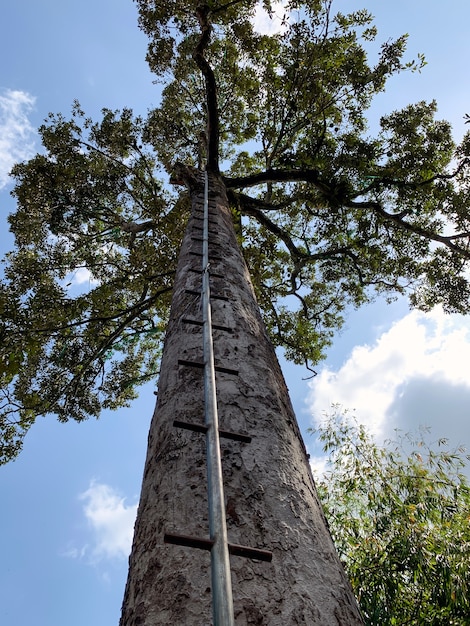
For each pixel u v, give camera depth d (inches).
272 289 418.9
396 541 184.9
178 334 112.7
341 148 351.3
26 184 370.6
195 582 52.8
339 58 349.4
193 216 201.3
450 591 166.2
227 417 80.4
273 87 373.7
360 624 55.6
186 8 371.9
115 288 369.1
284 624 49.3
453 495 198.5
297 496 68.9
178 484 67.2
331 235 405.1
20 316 306.3
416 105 364.8
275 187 415.2
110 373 421.1
